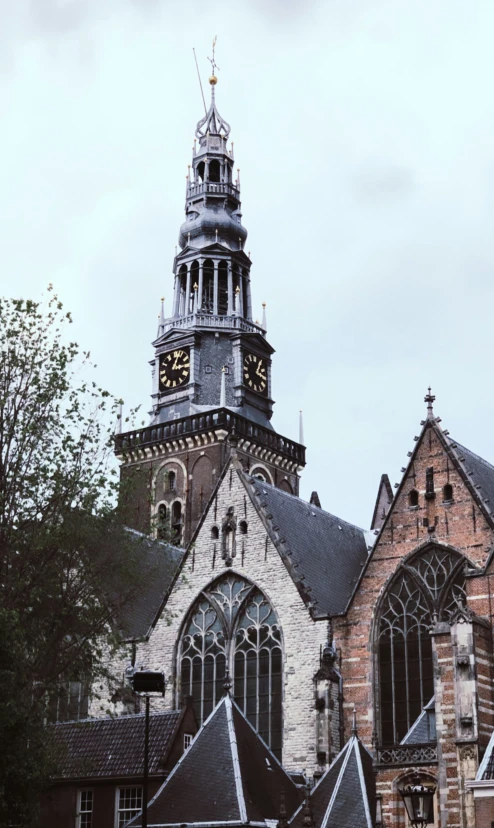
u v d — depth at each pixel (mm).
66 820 71938
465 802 64438
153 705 85875
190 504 128000
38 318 67625
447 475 79938
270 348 141125
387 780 68812
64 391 67062
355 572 90875
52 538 64062
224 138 148875
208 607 86312
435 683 68250
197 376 135875
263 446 132375
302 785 70875
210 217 143250
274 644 82312
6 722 56000
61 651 67125
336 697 78375
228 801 63250
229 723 68188
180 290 141625
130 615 90875
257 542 85125
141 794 70312
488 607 72250
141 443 132875
